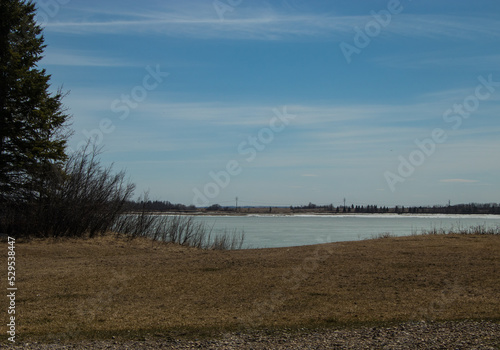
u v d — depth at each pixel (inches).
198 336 318.0
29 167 1072.2
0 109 1027.9
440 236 1084.5
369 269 608.7
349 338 308.2
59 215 1065.5
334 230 2422.5
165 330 333.7
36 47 1107.9
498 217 4840.1
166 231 1274.6
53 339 312.3
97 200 1138.7
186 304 423.5
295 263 674.2
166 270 622.5
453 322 344.8
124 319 366.6
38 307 411.8
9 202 1059.9
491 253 745.6
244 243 1504.7
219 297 453.4
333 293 466.3
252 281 536.7
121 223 1251.2
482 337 303.4
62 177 1106.7
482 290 470.6
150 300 441.4
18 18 1061.1
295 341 302.7
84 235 1091.3
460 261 661.9
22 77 1033.5
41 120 1069.8
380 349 282.2
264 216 7165.4
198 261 715.4
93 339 312.7
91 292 478.6
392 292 468.1
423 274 565.3
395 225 3085.6
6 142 1068.5
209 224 3260.3
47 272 607.5
